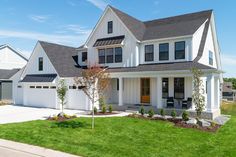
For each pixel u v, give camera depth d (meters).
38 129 13.39
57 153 9.30
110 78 23.81
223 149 10.28
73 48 31.86
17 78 29.67
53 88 25.28
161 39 22.45
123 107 22.11
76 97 24.19
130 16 27.66
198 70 15.78
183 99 21.23
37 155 9.09
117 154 9.20
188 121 15.41
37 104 26.88
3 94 34.50
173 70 18.97
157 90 20.61
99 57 26.25
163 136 12.23
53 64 25.80
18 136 11.84
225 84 68.94
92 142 10.88
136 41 23.56
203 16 24.86
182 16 26.38
